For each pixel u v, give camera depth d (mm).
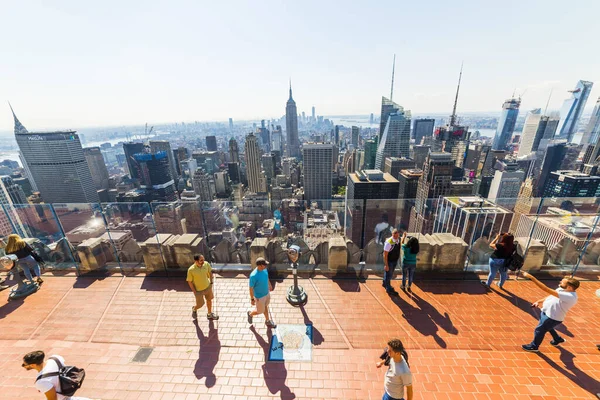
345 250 7402
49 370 3457
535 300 6406
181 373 4840
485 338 5363
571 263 7293
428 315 5996
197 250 7676
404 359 3504
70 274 7820
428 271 7445
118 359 5148
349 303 6445
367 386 4527
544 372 4641
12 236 6711
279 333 5629
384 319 5922
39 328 5922
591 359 4855
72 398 3516
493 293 6676
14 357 5207
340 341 5395
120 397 4441
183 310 6398
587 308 6086
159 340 5555
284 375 4746
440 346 5199
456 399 4242
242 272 7789
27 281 7547
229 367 4926
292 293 6602
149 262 7742
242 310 6367
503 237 6410
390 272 6570
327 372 4781
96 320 6141
